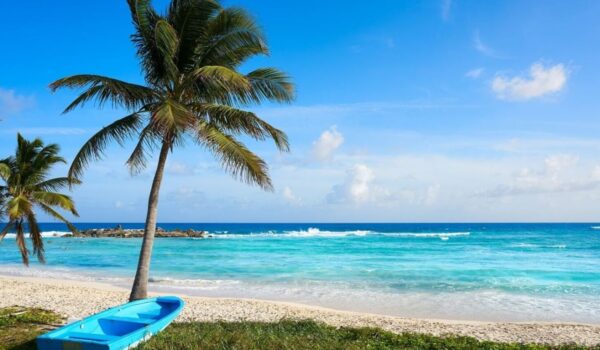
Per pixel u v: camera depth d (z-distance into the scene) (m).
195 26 12.81
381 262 35.84
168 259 38.41
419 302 19.52
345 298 20.34
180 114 11.26
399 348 10.25
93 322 9.54
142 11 12.48
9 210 17.45
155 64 13.03
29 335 10.55
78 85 11.96
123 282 24.94
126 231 84.56
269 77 13.12
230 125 13.14
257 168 12.48
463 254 43.78
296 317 14.91
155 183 12.89
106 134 12.80
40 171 19.56
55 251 47.72
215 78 11.72
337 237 77.94
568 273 28.98
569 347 11.16
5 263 36.72
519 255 42.78
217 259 38.25
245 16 12.80
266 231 111.81
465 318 16.61
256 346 9.47
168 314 10.58
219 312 15.77
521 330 13.87
